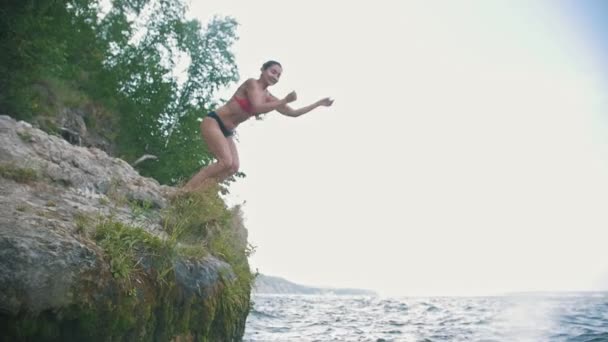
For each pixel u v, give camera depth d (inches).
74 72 930.7
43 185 193.3
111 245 142.0
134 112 1025.5
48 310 120.6
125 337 137.9
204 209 244.8
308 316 629.9
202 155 1032.2
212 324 188.1
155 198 238.4
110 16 1135.6
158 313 151.9
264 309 774.5
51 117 730.2
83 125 863.1
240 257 251.3
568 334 373.1
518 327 435.2
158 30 1134.4
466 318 576.1
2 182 180.1
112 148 973.2
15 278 117.5
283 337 360.5
